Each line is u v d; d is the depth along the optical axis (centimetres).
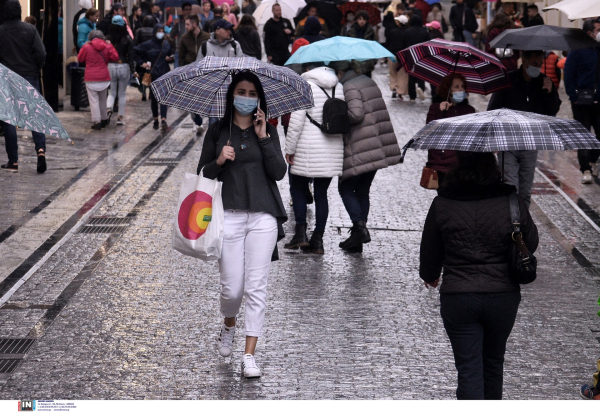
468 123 674
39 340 953
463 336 693
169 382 848
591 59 1711
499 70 1350
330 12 3100
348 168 1307
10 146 1862
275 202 865
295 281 1186
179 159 2062
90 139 2325
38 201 1614
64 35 3045
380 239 1412
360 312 1060
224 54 2134
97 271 1209
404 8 4131
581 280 1196
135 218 1510
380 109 1320
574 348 948
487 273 682
